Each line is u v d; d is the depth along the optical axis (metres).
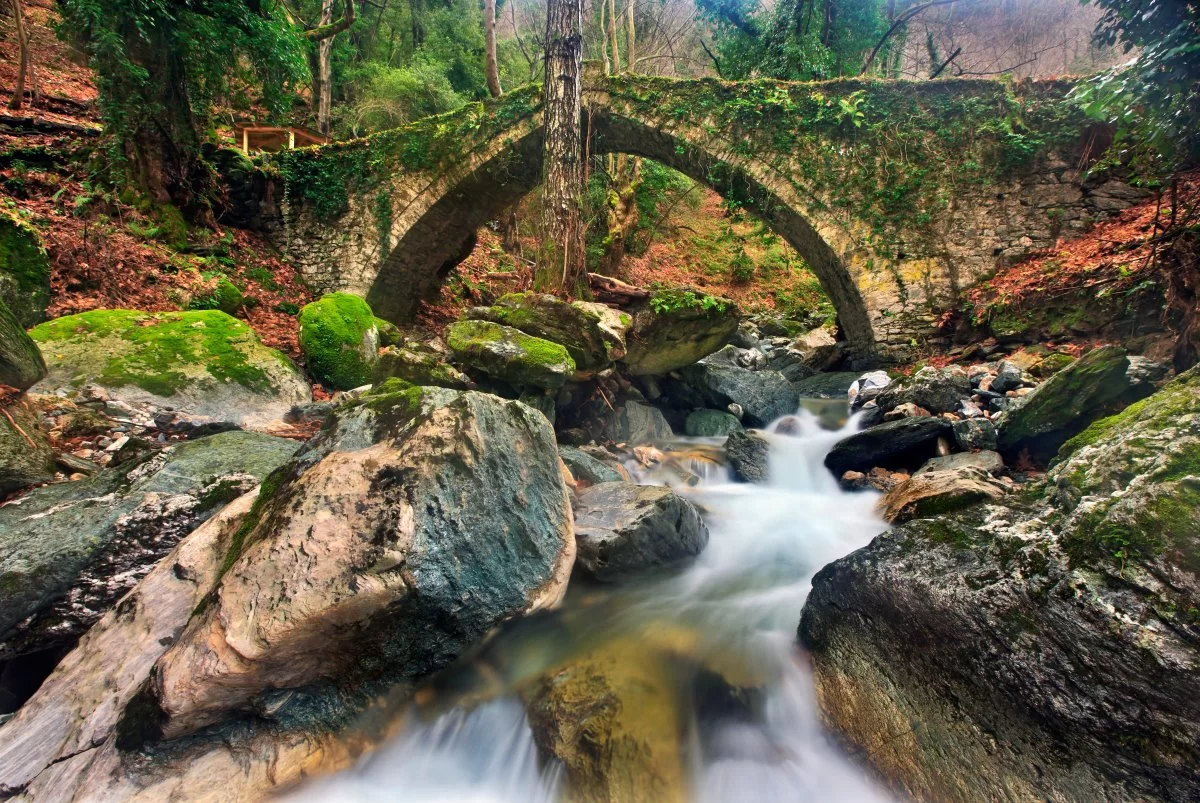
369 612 1.84
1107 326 6.43
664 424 6.63
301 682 1.87
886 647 2.09
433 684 2.19
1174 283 4.95
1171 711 1.37
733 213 10.43
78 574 2.39
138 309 6.73
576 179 7.83
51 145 8.82
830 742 2.14
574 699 2.15
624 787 1.86
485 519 2.35
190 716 1.65
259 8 9.48
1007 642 1.71
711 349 6.75
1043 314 7.15
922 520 2.48
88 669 1.92
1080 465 2.27
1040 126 8.29
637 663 2.41
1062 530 1.79
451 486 2.24
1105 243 7.24
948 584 1.95
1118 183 7.86
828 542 3.79
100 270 6.80
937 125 8.70
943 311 8.59
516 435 2.79
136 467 3.06
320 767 1.87
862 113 8.89
